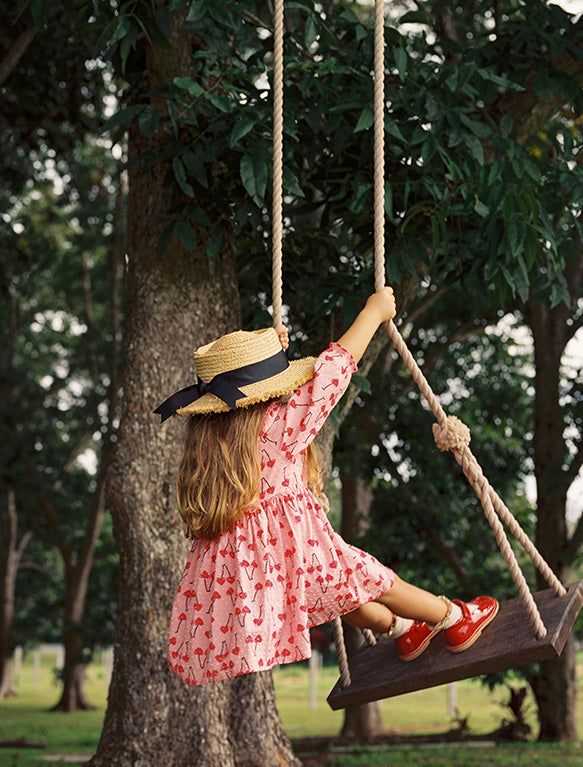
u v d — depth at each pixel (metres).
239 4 5.09
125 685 5.67
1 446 20.17
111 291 19.27
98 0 4.84
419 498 13.83
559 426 13.84
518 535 3.10
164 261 5.93
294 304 6.65
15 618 28.45
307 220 9.66
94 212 19.33
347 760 10.93
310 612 2.87
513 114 6.50
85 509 22.41
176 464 5.84
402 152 5.57
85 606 23.98
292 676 41.88
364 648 3.71
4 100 11.41
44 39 9.82
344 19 5.54
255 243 6.34
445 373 17.05
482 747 13.05
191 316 5.93
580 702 22.84
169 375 5.86
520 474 15.72
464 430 3.11
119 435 5.89
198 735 5.57
